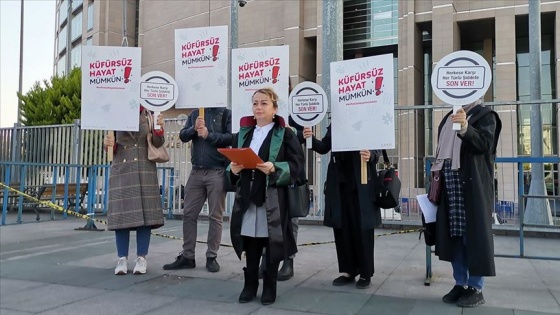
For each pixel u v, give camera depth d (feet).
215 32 17.25
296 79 104.68
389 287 15.78
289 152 13.89
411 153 33.50
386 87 14.94
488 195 13.30
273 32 110.63
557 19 86.22
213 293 15.24
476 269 12.82
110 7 142.51
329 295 14.84
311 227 30.83
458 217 13.57
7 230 29.96
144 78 17.49
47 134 43.32
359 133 15.20
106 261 20.39
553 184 31.35
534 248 23.03
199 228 30.32
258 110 14.11
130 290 15.69
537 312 12.94
